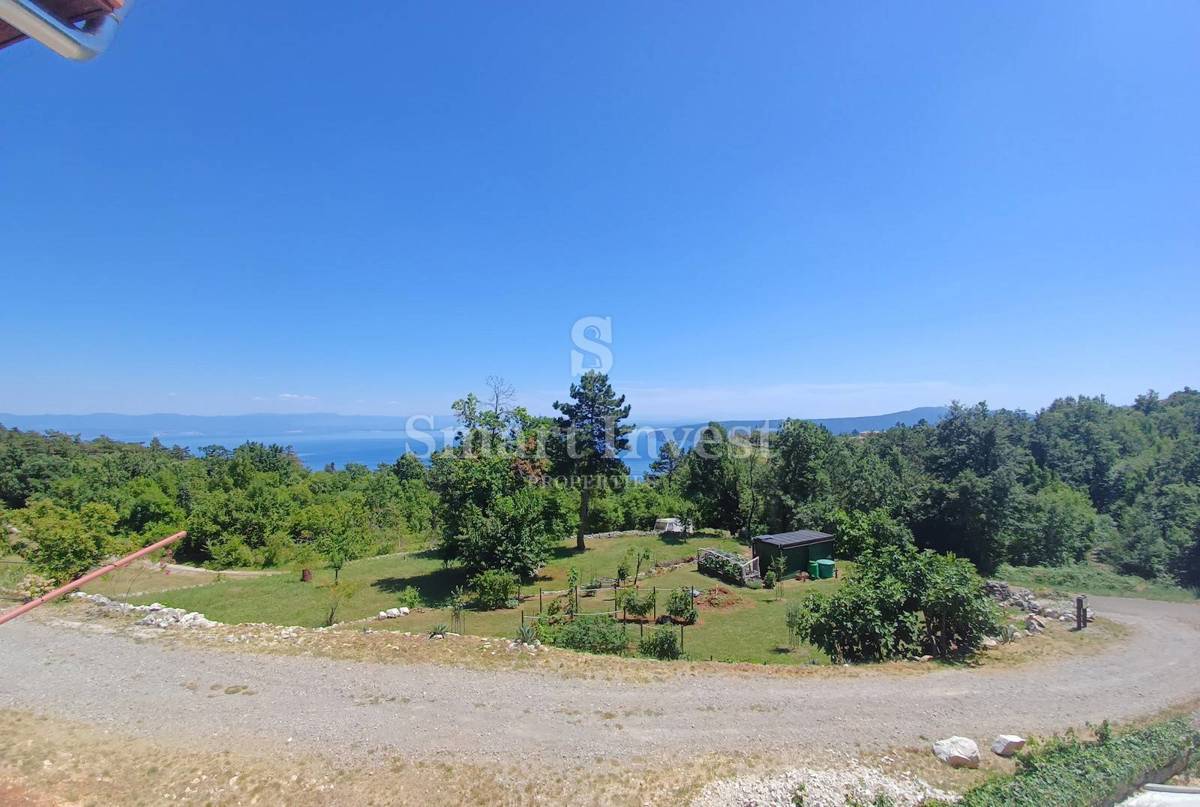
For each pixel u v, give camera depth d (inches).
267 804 335.3
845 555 1498.5
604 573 1234.6
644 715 441.4
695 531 1791.3
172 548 1590.8
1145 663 616.7
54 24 72.9
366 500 2020.2
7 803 320.8
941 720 452.4
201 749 381.7
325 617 868.0
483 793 348.5
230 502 1609.3
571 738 406.3
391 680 486.6
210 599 979.9
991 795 319.6
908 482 1722.4
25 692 450.6
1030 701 495.8
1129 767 345.1
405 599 901.2
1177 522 1467.8
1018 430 2260.1
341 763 370.6
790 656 700.7
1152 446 2672.2
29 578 815.7
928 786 368.2
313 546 1448.1
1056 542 1520.7
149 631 587.8
